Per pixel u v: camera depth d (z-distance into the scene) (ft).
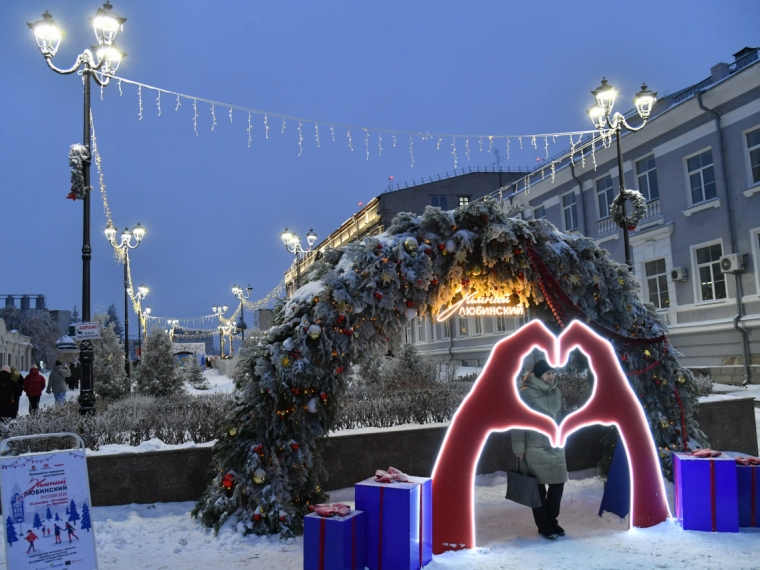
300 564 16.38
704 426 27.73
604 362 19.29
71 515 14.03
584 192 78.95
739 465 19.10
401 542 14.99
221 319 193.98
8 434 24.09
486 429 17.66
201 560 16.78
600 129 44.29
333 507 14.96
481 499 22.71
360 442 23.72
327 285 19.69
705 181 61.72
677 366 23.65
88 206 34.27
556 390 19.10
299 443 20.10
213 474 21.38
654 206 67.82
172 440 24.38
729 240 58.49
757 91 55.67
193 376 92.43
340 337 19.54
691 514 18.40
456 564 16.06
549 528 18.06
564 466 18.24
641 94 42.93
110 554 17.33
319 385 19.88
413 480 16.28
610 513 20.06
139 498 21.36
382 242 20.04
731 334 58.18
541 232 21.09
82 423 24.66
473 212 20.07
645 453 19.24
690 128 62.80
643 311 23.48
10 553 13.23
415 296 19.76
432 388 45.19
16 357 181.37
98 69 35.06
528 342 18.24
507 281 20.93
